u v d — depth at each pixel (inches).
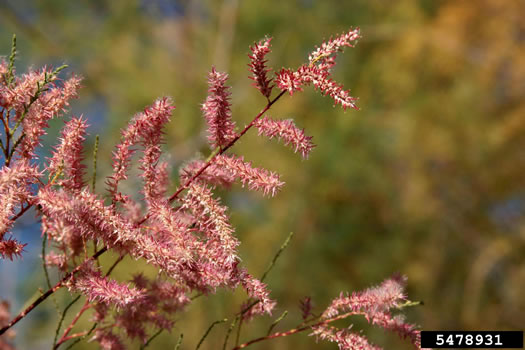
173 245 38.9
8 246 39.0
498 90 264.5
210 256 38.4
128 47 262.8
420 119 252.7
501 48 252.4
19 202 38.6
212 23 278.7
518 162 256.2
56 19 256.2
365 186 238.5
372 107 254.1
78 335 49.0
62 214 38.9
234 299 181.6
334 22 266.2
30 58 245.8
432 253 248.8
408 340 49.9
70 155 40.9
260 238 232.1
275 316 207.9
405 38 255.4
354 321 193.6
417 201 246.4
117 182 41.7
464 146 254.2
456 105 252.7
